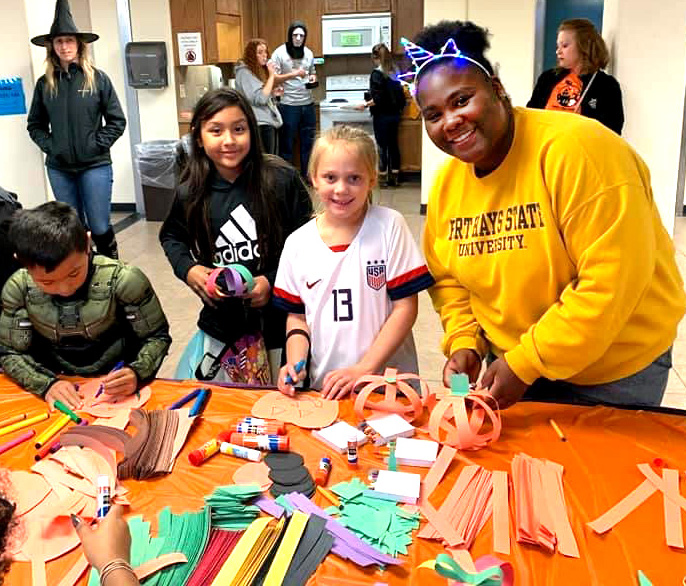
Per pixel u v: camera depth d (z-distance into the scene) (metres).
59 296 1.51
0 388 1.47
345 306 1.56
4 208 1.97
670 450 1.16
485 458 1.16
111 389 1.40
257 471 1.12
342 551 0.93
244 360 1.91
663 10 3.72
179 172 1.97
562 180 1.16
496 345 1.40
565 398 1.41
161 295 3.88
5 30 3.91
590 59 3.61
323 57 7.28
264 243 1.87
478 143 1.18
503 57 4.75
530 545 0.95
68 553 0.95
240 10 6.54
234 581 0.88
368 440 1.22
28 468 1.15
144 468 1.11
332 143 1.48
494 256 1.29
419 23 7.04
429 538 0.96
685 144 5.28
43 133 3.94
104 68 5.60
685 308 1.34
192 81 5.57
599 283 1.14
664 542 0.94
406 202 6.18
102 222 4.12
